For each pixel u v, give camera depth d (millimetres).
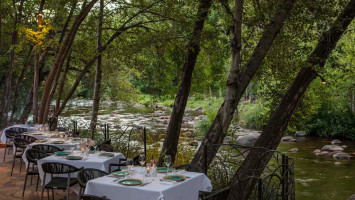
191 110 33750
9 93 15297
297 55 8875
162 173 5379
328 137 20812
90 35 13211
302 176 11492
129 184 4621
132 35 11977
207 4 8539
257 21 8039
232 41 6973
